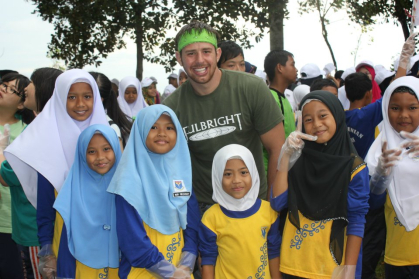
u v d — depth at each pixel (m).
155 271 2.47
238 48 4.07
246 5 10.34
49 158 2.80
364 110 3.81
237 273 2.66
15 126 3.62
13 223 3.17
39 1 11.09
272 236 2.76
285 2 10.27
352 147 2.75
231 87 2.99
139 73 11.66
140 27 10.94
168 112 2.69
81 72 2.97
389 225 2.96
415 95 2.86
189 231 2.74
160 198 2.61
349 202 2.58
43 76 3.29
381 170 2.74
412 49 3.63
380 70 7.32
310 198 2.65
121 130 3.64
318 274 2.60
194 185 3.24
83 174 2.74
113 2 10.33
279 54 4.35
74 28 11.05
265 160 3.92
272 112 2.97
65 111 2.93
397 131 2.98
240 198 2.69
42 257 2.75
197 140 3.04
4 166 3.00
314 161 2.67
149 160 2.64
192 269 2.65
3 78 3.59
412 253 2.81
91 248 2.62
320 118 2.66
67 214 2.62
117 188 2.50
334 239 2.58
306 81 6.82
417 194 2.79
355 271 2.62
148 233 2.61
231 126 2.99
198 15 10.45
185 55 2.90
